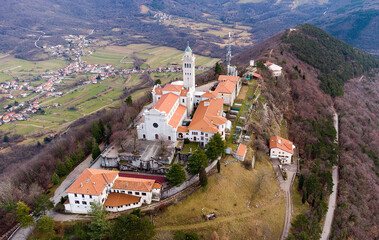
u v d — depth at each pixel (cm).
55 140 19400
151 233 9850
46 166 15038
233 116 16900
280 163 15600
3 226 10962
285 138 17862
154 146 14275
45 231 10356
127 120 16738
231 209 11756
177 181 11544
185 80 17425
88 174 11481
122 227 9600
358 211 14212
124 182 11562
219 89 18025
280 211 12619
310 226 12194
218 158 13762
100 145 16212
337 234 12612
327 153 17062
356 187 15650
